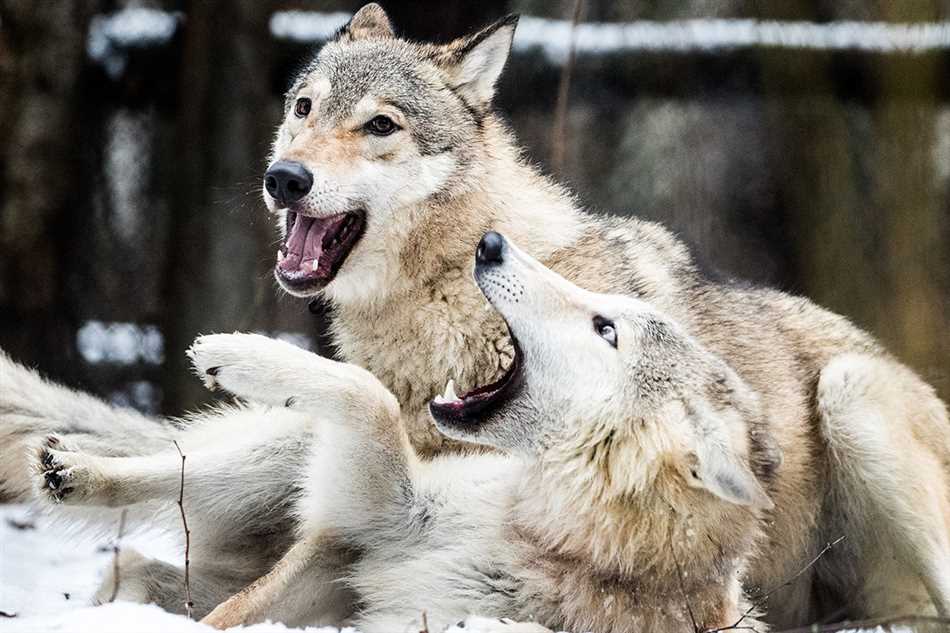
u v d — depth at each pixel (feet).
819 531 35.47
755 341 35.09
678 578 27.84
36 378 34.06
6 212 55.62
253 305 53.42
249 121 56.54
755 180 59.47
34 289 56.13
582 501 27.99
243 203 55.77
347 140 33.09
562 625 28.02
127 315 59.21
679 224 59.06
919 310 48.37
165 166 59.98
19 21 55.57
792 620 35.29
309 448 31.78
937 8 50.57
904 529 34.19
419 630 26.91
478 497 29.40
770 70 56.85
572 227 34.53
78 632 22.71
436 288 32.91
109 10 61.36
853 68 56.44
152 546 38.42
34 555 36.55
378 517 29.60
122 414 34.19
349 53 35.40
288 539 32.60
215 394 54.24
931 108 48.55
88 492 29.48
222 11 56.39
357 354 33.81
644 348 28.66
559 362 28.50
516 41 60.08
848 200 55.21
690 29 60.08
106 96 59.36
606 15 62.39
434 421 29.25
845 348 37.09
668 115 60.03
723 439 27.14
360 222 33.14
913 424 35.68
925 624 33.50
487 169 34.37
